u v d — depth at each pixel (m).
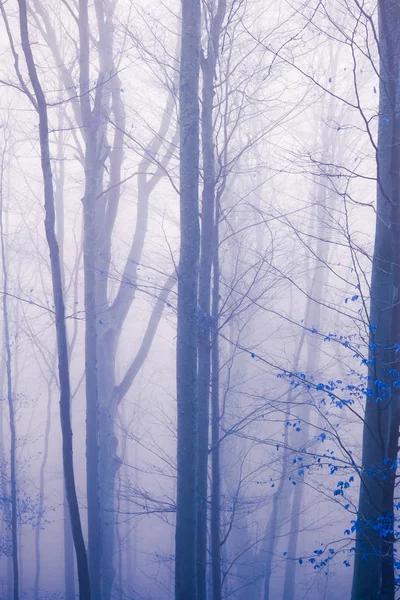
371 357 6.79
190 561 7.61
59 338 8.20
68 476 8.12
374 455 6.71
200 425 9.15
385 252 6.79
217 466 10.23
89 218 10.68
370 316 6.90
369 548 6.53
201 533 9.01
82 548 8.12
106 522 12.05
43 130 8.05
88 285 10.60
